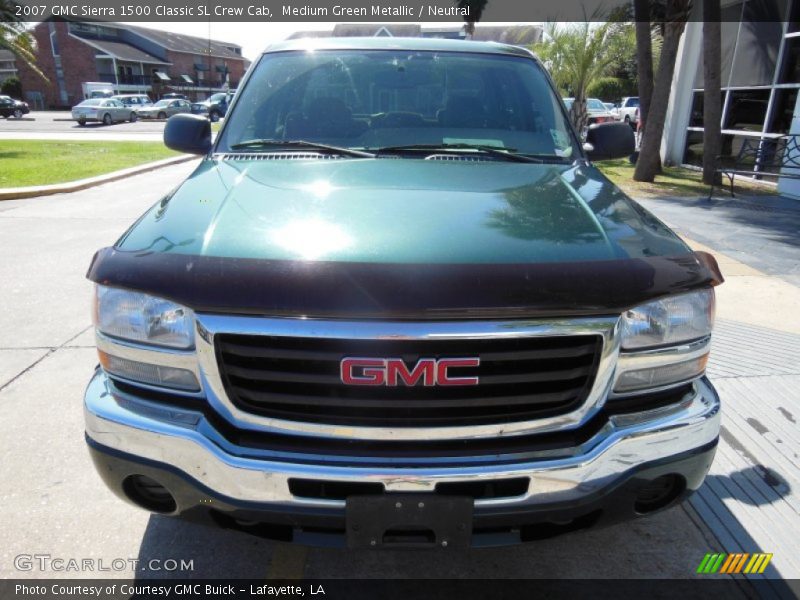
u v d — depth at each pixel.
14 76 55.41
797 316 4.68
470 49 3.31
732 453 2.92
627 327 1.69
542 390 1.68
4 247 6.17
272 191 2.16
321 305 1.54
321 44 3.31
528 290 1.59
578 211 2.04
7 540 2.28
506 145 2.87
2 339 4.05
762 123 11.16
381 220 1.87
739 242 6.76
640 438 1.73
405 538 1.73
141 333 1.70
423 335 1.56
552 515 1.72
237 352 1.62
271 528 1.80
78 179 10.34
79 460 2.76
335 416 1.65
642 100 12.63
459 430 1.66
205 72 70.69
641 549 2.32
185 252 1.72
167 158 14.28
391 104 3.01
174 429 1.68
